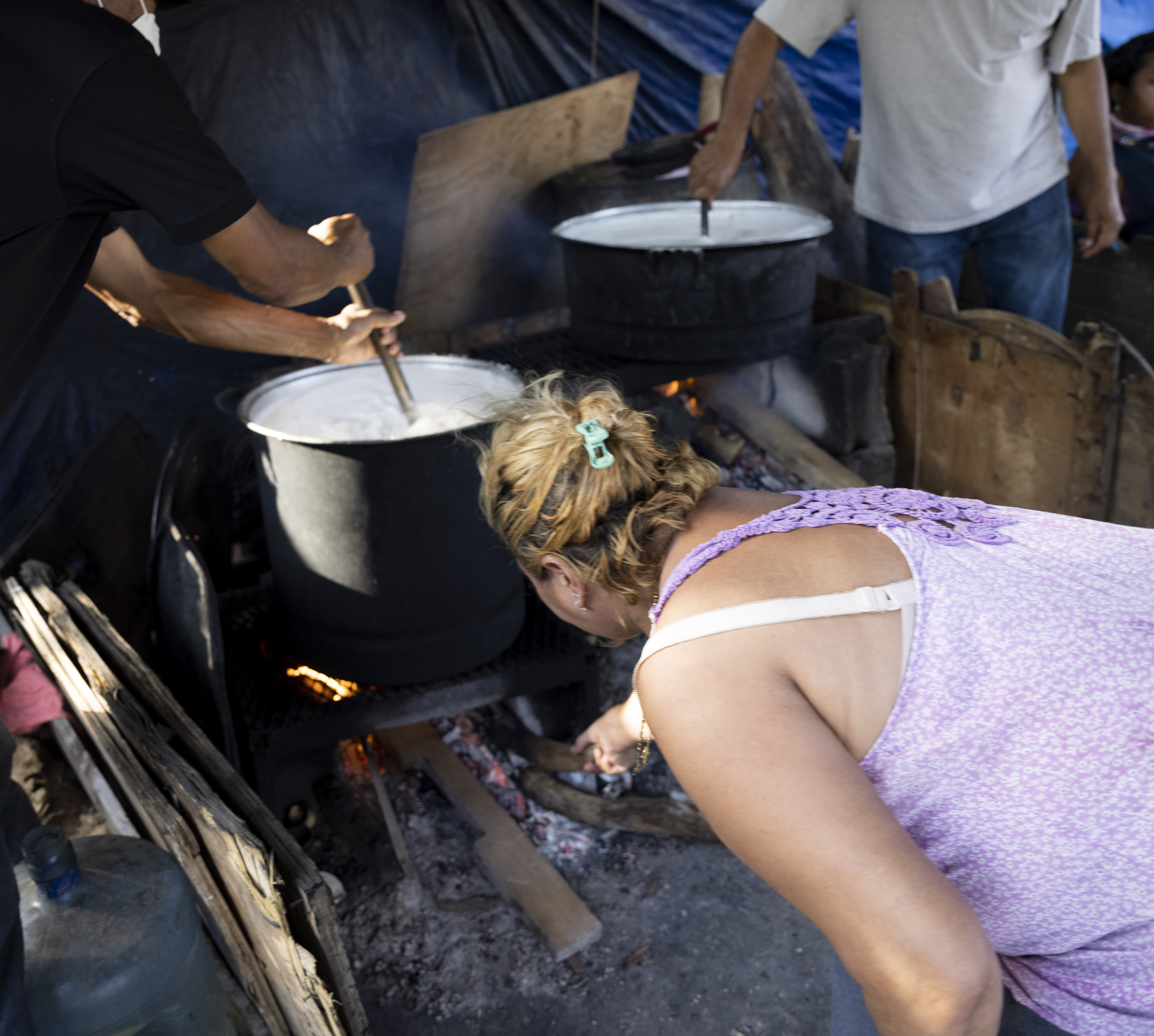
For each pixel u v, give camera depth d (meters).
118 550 2.32
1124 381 2.36
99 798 1.91
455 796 2.07
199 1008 1.40
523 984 1.79
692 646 0.88
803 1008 1.73
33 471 2.93
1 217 1.09
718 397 3.05
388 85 3.48
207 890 1.52
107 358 3.07
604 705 2.36
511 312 3.69
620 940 1.87
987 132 2.64
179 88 1.22
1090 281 3.33
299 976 1.32
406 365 2.12
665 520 0.97
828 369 2.85
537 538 0.99
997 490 2.82
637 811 2.07
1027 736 0.88
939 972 0.77
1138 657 0.89
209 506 2.40
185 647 1.87
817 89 3.90
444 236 3.35
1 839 1.14
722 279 2.50
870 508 1.02
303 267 1.53
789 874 0.81
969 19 2.51
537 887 1.89
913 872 0.79
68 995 1.22
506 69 3.65
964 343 2.75
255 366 3.31
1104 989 1.00
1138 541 1.02
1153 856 0.90
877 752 0.90
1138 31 4.11
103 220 1.23
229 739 1.77
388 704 1.91
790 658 0.87
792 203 3.65
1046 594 0.93
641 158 3.34
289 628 1.98
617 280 2.56
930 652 0.89
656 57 3.75
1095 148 2.79
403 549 1.76
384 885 1.96
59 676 1.94
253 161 3.35
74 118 1.10
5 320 1.14
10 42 1.07
